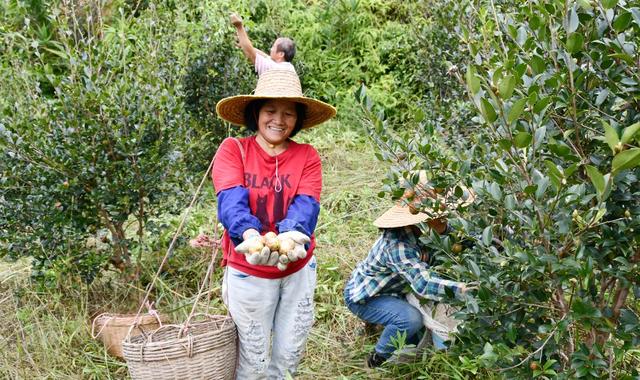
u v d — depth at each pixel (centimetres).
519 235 258
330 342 427
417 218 358
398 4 1008
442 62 650
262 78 321
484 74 270
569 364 272
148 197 465
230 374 329
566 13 225
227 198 308
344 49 941
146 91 462
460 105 529
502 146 232
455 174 283
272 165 319
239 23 598
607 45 233
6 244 444
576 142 262
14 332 428
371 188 646
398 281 384
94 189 440
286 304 328
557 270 237
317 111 331
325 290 470
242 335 327
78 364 411
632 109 249
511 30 255
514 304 268
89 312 460
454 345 307
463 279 288
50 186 441
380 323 391
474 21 469
